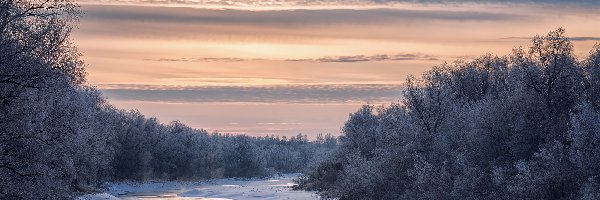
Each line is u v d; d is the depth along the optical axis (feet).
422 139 139.74
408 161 140.87
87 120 161.89
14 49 78.38
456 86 153.58
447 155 130.93
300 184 301.22
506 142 111.75
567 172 95.91
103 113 258.78
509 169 106.42
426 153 137.18
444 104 142.20
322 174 276.21
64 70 88.22
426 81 148.77
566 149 99.30
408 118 145.18
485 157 115.44
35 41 83.66
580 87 110.32
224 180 509.76
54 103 94.27
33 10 82.33
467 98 145.28
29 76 79.30
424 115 141.69
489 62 156.25
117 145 357.61
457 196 114.83
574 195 94.07
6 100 81.71
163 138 456.04
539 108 110.83
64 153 105.91
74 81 95.35
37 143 86.53
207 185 412.98
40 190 88.53
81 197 175.11
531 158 106.32
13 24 80.53
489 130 114.93
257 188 323.78
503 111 114.32
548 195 97.55
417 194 130.21
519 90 112.68
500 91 129.70
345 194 166.50
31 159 86.58
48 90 85.81
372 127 214.90
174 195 289.12
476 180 112.06
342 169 253.65
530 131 109.91
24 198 86.58
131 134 384.27
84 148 176.24
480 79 154.20
